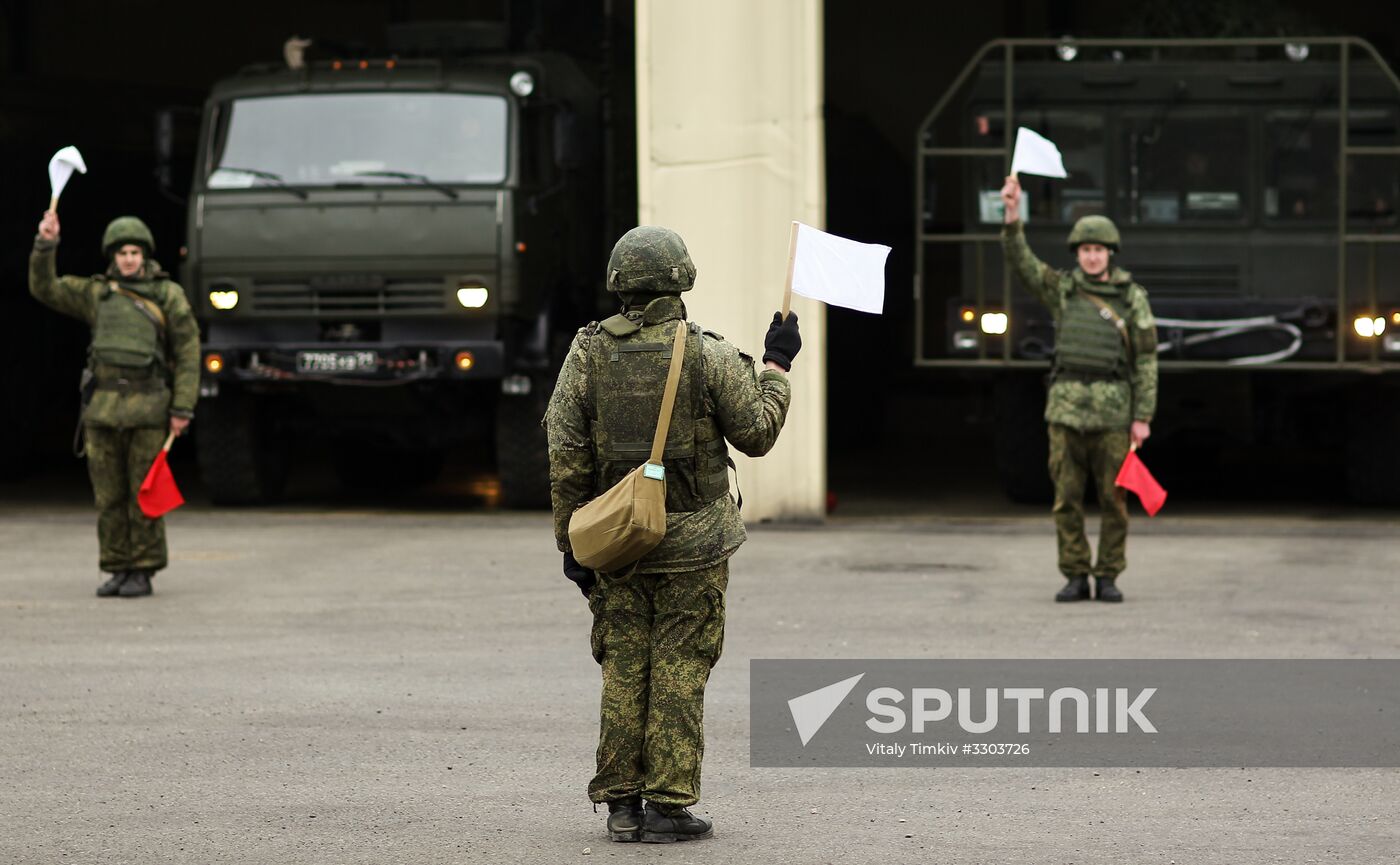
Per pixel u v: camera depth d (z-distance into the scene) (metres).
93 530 27.86
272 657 16.80
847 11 58.34
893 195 47.69
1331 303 29.09
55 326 36.75
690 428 10.41
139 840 10.75
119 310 20.19
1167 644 17.31
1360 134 29.55
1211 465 36.72
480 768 12.54
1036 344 29.36
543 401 29.84
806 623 18.61
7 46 56.56
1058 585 21.52
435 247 28.59
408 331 28.89
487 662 16.55
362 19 58.06
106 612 19.53
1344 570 22.84
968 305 29.61
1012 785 12.09
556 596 20.78
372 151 29.03
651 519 10.11
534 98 29.38
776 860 10.31
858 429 48.59
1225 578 22.09
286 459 32.47
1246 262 29.50
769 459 27.91
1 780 12.20
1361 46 28.70
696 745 10.68
